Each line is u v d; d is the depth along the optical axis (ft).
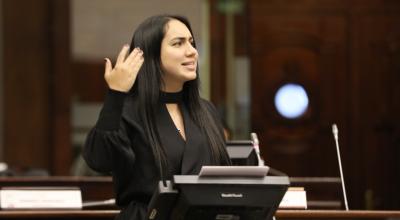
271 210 19.01
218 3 52.90
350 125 54.03
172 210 18.92
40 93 51.39
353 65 54.08
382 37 53.93
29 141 51.19
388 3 54.13
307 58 53.93
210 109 21.91
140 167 20.24
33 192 26.96
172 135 20.54
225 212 18.78
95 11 51.70
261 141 53.72
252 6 53.47
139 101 20.59
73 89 51.67
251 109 53.62
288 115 53.88
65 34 51.52
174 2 52.24
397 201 53.98
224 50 52.95
